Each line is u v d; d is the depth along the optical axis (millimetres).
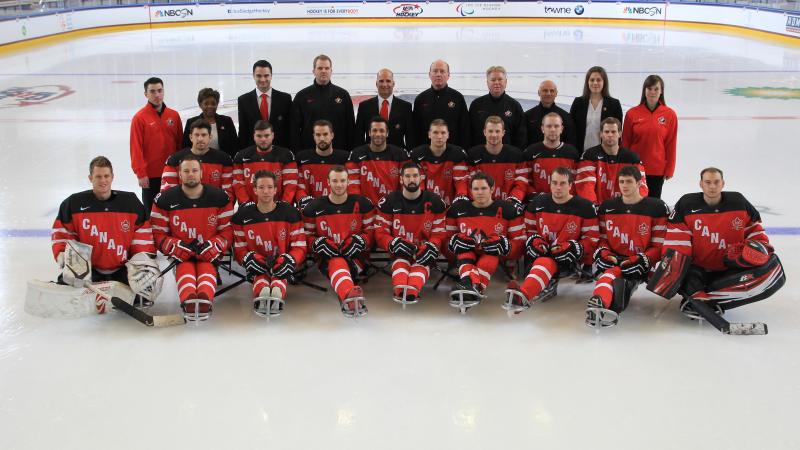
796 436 4008
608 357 4898
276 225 5750
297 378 4641
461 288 5395
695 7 27562
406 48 22984
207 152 6562
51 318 5430
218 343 5121
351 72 18531
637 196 5723
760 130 12227
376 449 3918
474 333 5262
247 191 6688
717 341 5125
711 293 5324
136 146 7000
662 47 22984
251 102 7258
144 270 5438
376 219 6039
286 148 7230
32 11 24391
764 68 18812
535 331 5297
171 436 4047
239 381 4605
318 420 4188
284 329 5348
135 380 4621
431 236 5984
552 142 6656
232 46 23891
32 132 12484
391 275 6137
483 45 23672
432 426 4121
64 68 19609
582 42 24312
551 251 5645
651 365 4781
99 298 5359
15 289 6047
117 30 28422
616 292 5219
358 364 4816
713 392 4453
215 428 4117
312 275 6477
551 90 7102
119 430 4098
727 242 5410
